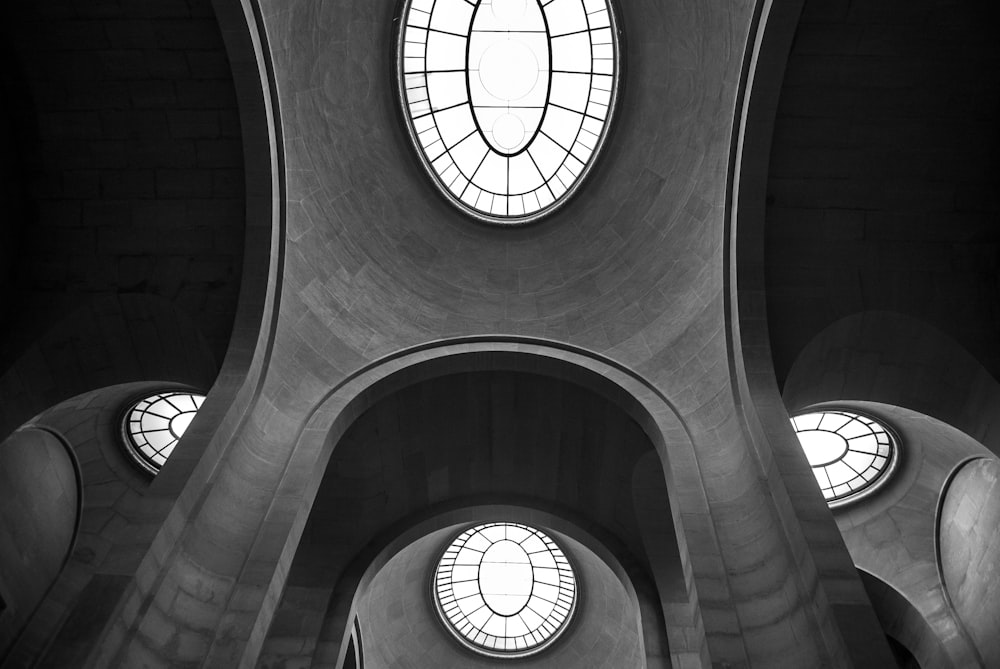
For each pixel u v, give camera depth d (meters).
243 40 8.42
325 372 10.73
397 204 12.31
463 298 12.09
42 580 12.09
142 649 6.68
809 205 9.17
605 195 12.50
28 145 9.16
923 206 9.07
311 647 10.86
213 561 7.89
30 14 8.28
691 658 10.44
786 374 9.10
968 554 11.12
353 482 12.07
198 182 9.40
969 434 9.14
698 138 10.73
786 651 7.08
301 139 10.45
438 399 11.62
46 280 9.45
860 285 9.25
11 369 9.02
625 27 12.04
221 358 9.33
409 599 18.00
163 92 8.88
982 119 8.60
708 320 10.38
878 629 6.14
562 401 11.59
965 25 7.99
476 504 12.91
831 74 8.46
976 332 8.93
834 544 6.95
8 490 11.38
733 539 8.34
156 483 7.65
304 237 10.59
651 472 11.57
